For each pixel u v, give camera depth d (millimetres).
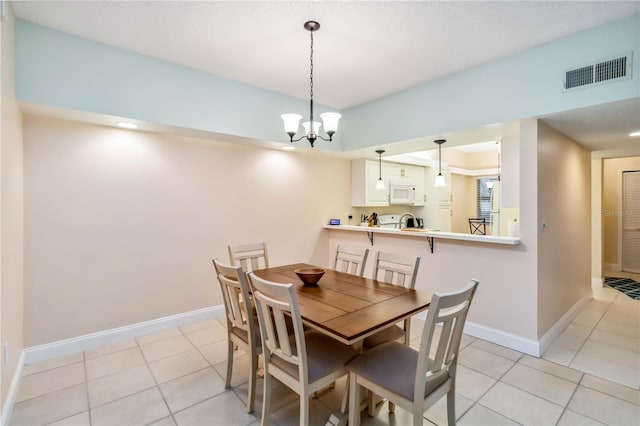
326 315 1720
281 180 4211
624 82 2178
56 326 2697
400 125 3594
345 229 4383
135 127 2973
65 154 2721
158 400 2117
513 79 2705
